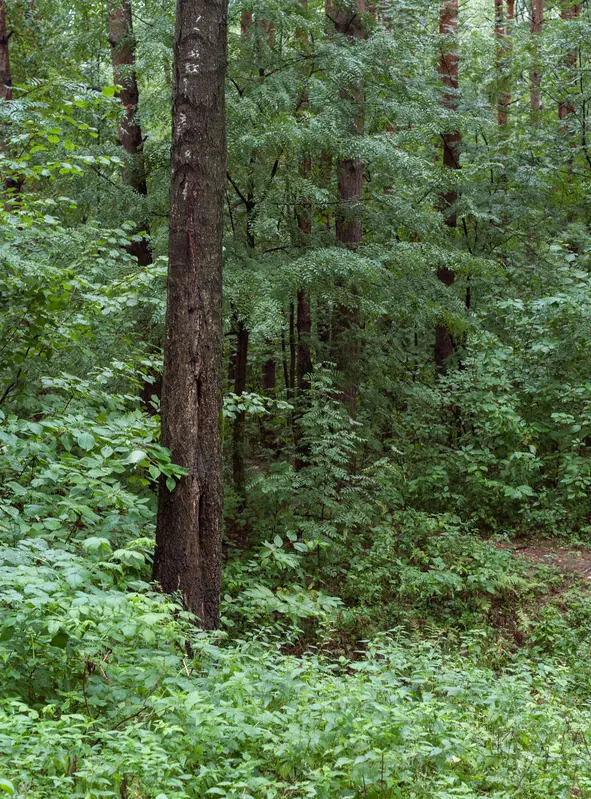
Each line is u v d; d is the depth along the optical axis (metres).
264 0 10.26
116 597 4.42
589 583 9.69
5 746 3.40
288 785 3.81
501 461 11.66
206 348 6.19
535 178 14.49
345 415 10.42
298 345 12.59
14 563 4.50
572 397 11.52
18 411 6.99
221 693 4.48
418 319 11.90
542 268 14.82
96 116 9.47
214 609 6.23
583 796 4.26
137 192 11.20
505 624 9.20
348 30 11.98
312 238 11.20
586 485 11.57
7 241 6.69
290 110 10.85
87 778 3.30
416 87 12.48
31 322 6.91
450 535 10.70
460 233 15.18
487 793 4.25
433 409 13.10
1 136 7.52
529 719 5.24
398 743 4.33
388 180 12.66
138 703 4.25
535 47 15.88
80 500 5.75
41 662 4.40
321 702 4.47
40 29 13.98
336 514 10.19
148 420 6.83
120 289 7.29
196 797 3.60
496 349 12.60
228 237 10.76
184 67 6.12
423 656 6.25
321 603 6.99
